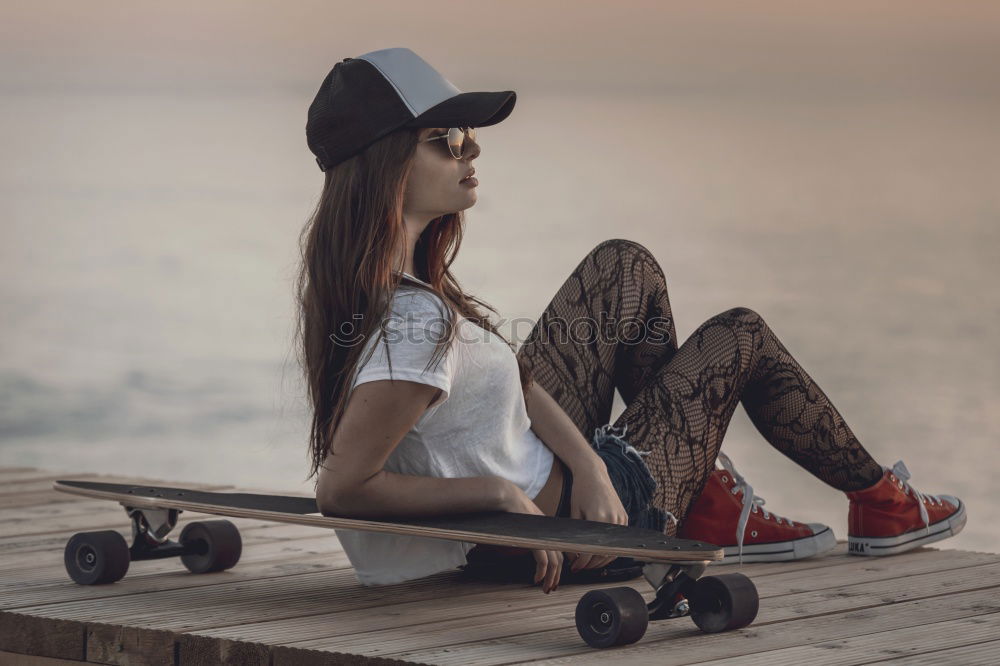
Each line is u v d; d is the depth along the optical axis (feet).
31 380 84.28
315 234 12.85
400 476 12.44
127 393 80.07
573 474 13.61
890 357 79.36
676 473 14.53
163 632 12.41
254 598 14.16
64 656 12.99
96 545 14.79
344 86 12.83
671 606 12.01
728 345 15.24
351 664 11.41
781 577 15.42
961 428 60.34
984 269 117.19
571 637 12.17
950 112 305.12
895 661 11.14
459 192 13.01
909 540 16.76
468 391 12.76
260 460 61.57
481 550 14.82
